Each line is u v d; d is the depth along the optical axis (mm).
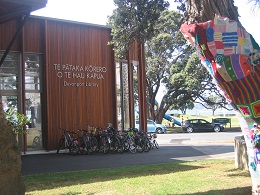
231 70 3262
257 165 3543
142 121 18250
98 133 15086
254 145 3508
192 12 4184
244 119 3570
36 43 15047
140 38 12992
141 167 10000
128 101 17625
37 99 15078
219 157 12695
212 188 6762
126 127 17438
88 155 13695
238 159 9367
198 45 3363
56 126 15094
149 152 14555
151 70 33781
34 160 12281
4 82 14195
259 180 3781
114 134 14594
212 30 3230
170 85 34125
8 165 4168
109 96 16766
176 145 18094
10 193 4180
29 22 14875
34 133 14820
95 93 16328
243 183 7207
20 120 6137
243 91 3348
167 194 6316
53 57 15281
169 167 9891
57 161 11969
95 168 10266
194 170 9195
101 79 16578
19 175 4391
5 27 14281
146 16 12000
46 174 8953
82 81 15992
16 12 9430
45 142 14930
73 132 14812
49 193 6613
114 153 14242
